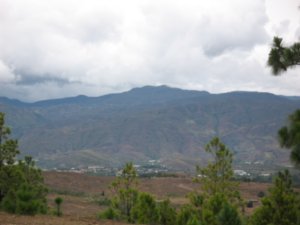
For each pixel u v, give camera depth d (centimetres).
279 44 1398
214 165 3159
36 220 2058
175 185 14712
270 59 1402
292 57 1369
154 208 2708
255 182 14350
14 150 3091
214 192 3095
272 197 2231
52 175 15462
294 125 1210
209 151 3203
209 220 2328
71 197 11112
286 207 2178
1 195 3020
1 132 3092
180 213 2602
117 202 3275
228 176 3150
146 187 14125
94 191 14250
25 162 3644
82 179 15800
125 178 3503
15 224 1838
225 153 3166
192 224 2172
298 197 2255
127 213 3231
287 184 2291
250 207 7856
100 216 2766
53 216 2453
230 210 2259
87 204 9419
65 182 14875
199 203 2814
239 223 2255
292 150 1223
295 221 2159
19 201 2336
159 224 2695
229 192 3111
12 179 3020
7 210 2373
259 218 2219
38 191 3534
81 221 2244
